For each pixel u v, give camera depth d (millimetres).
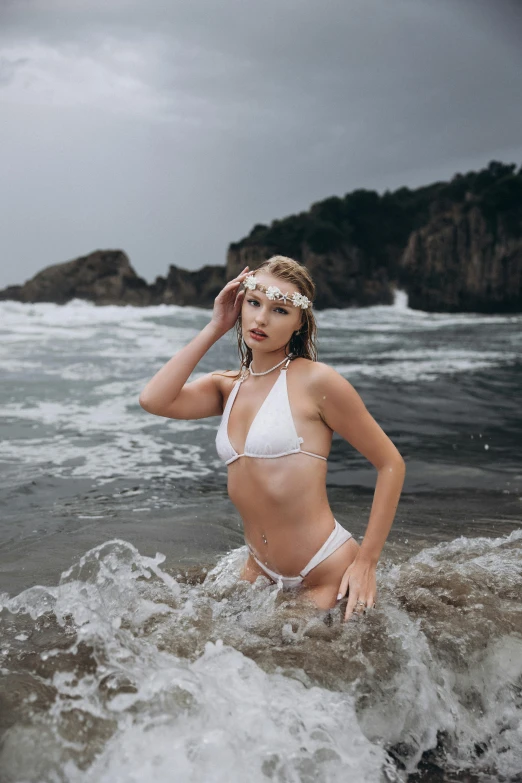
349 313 34250
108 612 2514
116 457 5332
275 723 1984
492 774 2014
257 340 2629
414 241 39531
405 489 4594
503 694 2322
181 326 18938
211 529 3797
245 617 2525
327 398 2582
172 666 2150
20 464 5059
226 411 2738
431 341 15906
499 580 2895
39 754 1822
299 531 2590
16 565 3236
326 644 2336
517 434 6227
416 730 2168
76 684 2031
